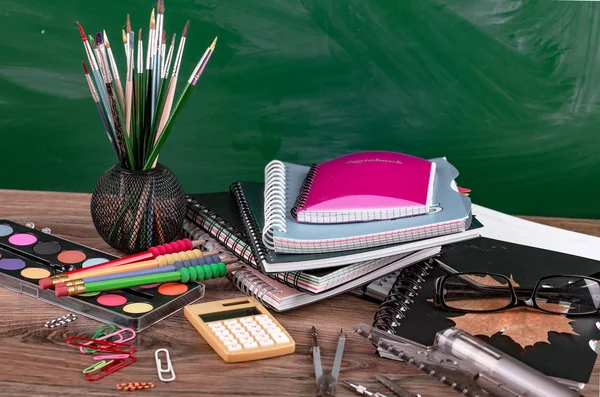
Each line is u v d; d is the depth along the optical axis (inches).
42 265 37.3
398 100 49.6
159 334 33.4
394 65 48.9
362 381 30.9
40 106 50.1
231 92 49.5
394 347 32.0
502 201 51.9
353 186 38.3
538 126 50.2
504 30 48.0
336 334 34.5
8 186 51.9
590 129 50.3
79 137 51.0
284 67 48.9
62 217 45.1
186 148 50.9
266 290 36.2
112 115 37.7
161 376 30.1
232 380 30.4
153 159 38.9
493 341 32.9
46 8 47.7
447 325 34.1
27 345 31.8
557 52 48.4
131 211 38.4
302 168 44.7
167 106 38.6
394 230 36.2
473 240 42.8
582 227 48.5
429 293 36.8
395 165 40.4
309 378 31.0
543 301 36.2
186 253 37.4
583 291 36.4
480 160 51.1
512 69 48.9
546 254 41.3
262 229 38.3
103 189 38.7
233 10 47.7
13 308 34.5
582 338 33.5
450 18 47.8
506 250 41.5
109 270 35.5
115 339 32.9
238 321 33.9
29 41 48.5
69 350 31.7
